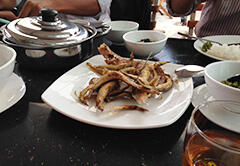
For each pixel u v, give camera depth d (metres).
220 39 0.52
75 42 0.34
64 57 0.35
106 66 0.34
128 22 0.56
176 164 0.20
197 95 0.29
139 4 0.75
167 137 0.23
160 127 0.23
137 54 0.42
